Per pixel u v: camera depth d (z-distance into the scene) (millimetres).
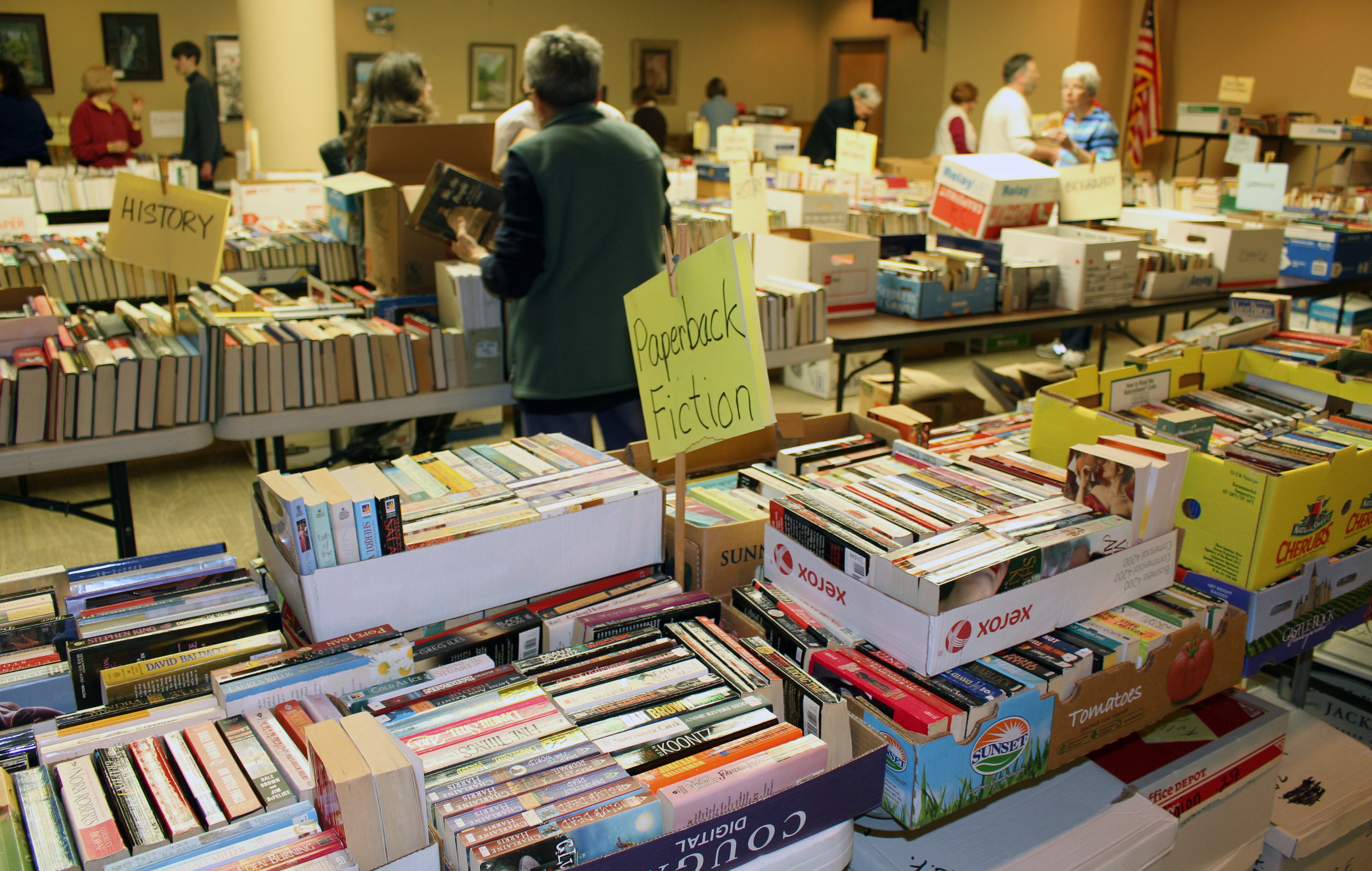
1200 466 1460
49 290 3582
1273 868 1567
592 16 11000
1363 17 8000
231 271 3877
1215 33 9094
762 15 11922
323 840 829
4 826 835
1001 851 1234
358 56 9969
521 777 937
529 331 2402
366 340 2520
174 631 1149
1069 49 8984
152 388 2215
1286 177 4984
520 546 1279
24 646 1150
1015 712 1122
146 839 837
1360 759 1706
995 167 3959
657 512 1399
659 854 886
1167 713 1318
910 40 10875
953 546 1190
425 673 1121
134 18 9023
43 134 6488
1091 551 1243
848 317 3531
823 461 1638
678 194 5914
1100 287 3680
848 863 1096
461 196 2537
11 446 2096
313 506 1120
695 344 1179
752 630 1284
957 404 3680
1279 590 1438
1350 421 1740
